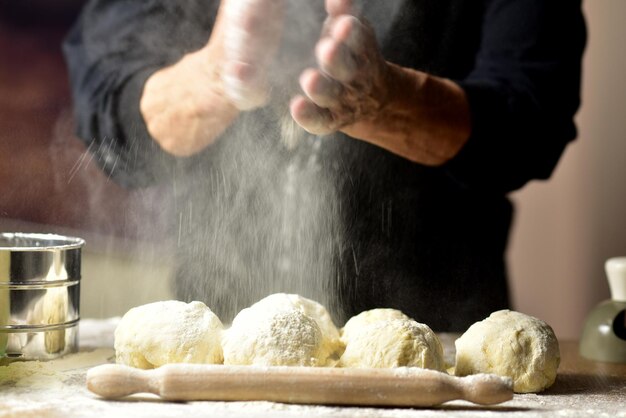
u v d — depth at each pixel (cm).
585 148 289
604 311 191
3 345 168
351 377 141
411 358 149
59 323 172
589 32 283
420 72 209
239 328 154
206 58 204
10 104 279
